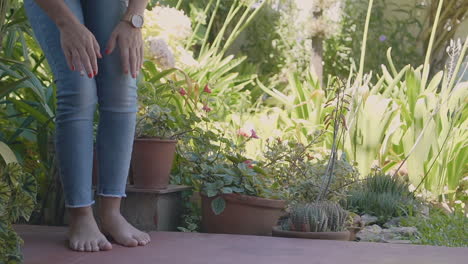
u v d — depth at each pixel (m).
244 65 6.92
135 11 1.89
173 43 4.50
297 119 4.30
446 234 2.80
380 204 3.22
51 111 2.60
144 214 2.48
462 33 7.00
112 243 1.98
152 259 1.80
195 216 2.77
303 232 2.46
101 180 1.97
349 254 1.92
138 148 2.44
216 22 7.04
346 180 3.09
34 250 1.88
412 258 1.87
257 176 2.66
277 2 7.14
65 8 1.78
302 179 2.89
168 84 3.10
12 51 2.76
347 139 3.92
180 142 2.89
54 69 1.86
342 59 7.12
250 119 4.73
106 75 1.90
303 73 6.97
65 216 2.58
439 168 3.77
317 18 6.27
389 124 3.92
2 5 2.30
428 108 3.97
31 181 1.53
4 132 2.86
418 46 7.17
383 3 7.16
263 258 1.85
